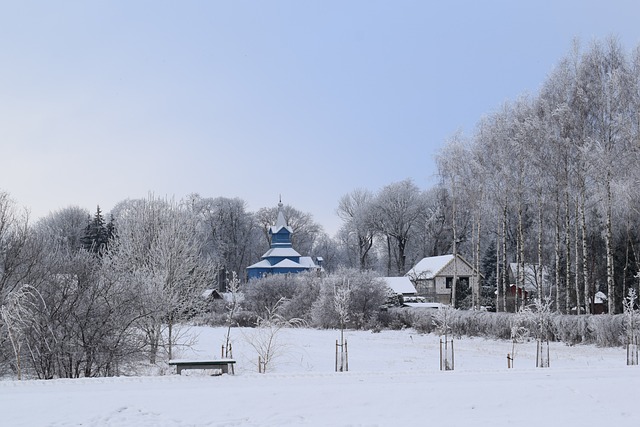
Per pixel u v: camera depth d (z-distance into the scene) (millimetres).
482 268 85938
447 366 24172
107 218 101438
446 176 55156
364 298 57375
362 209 105500
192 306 30172
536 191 47750
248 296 70125
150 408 14883
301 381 18328
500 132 49625
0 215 26203
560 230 57375
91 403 15086
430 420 14641
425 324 50844
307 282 66500
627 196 39969
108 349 23281
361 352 35094
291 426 14031
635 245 50438
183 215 33594
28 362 22891
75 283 23781
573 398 16453
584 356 31938
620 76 41469
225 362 21250
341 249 131875
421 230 101625
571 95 44156
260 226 127625
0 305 22750
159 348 29453
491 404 15922
